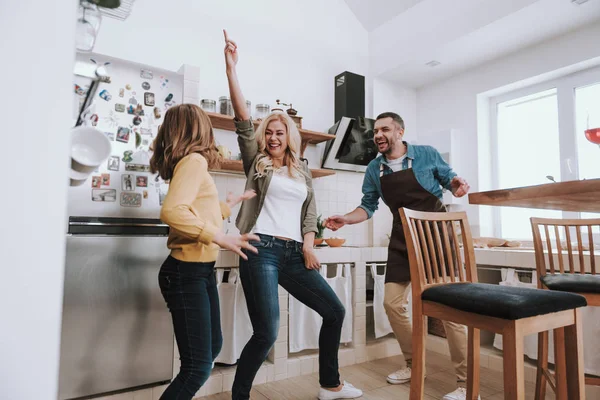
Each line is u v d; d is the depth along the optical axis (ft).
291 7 11.10
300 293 6.02
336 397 6.54
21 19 1.42
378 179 7.74
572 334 4.10
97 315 5.98
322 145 11.16
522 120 10.75
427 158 7.36
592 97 9.27
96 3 3.09
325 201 11.03
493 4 8.92
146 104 6.77
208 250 4.50
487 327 3.78
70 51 1.49
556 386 4.28
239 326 7.36
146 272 6.42
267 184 5.76
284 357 7.79
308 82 11.19
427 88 12.69
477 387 4.92
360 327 8.87
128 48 8.64
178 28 9.27
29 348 1.36
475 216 10.87
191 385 4.26
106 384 6.01
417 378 4.42
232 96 5.70
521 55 10.16
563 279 4.93
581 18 8.65
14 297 1.35
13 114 1.39
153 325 6.45
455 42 9.84
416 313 4.50
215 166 4.96
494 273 9.37
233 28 10.05
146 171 6.64
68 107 1.47
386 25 11.90
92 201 6.15
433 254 4.82
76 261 5.88
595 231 9.00
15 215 1.37
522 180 10.64
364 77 11.44
